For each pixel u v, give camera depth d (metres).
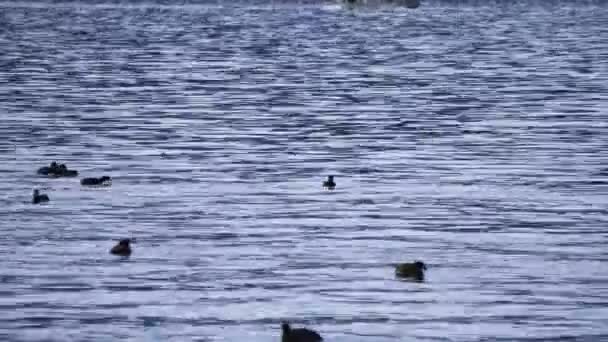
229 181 193.50
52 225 163.38
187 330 122.56
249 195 183.12
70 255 148.50
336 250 151.88
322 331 122.25
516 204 177.75
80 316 126.25
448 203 178.12
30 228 161.62
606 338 120.44
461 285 137.38
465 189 187.88
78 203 176.50
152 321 124.94
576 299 132.50
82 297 132.25
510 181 194.12
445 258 148.62
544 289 135.88
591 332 122.06
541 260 147.75
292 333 117.62
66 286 136.00
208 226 163.62
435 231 161.75
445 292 134.62
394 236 159.12
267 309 128.88
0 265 143.62
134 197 180.88
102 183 188.88
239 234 159.38
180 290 135.00
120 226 163.12
